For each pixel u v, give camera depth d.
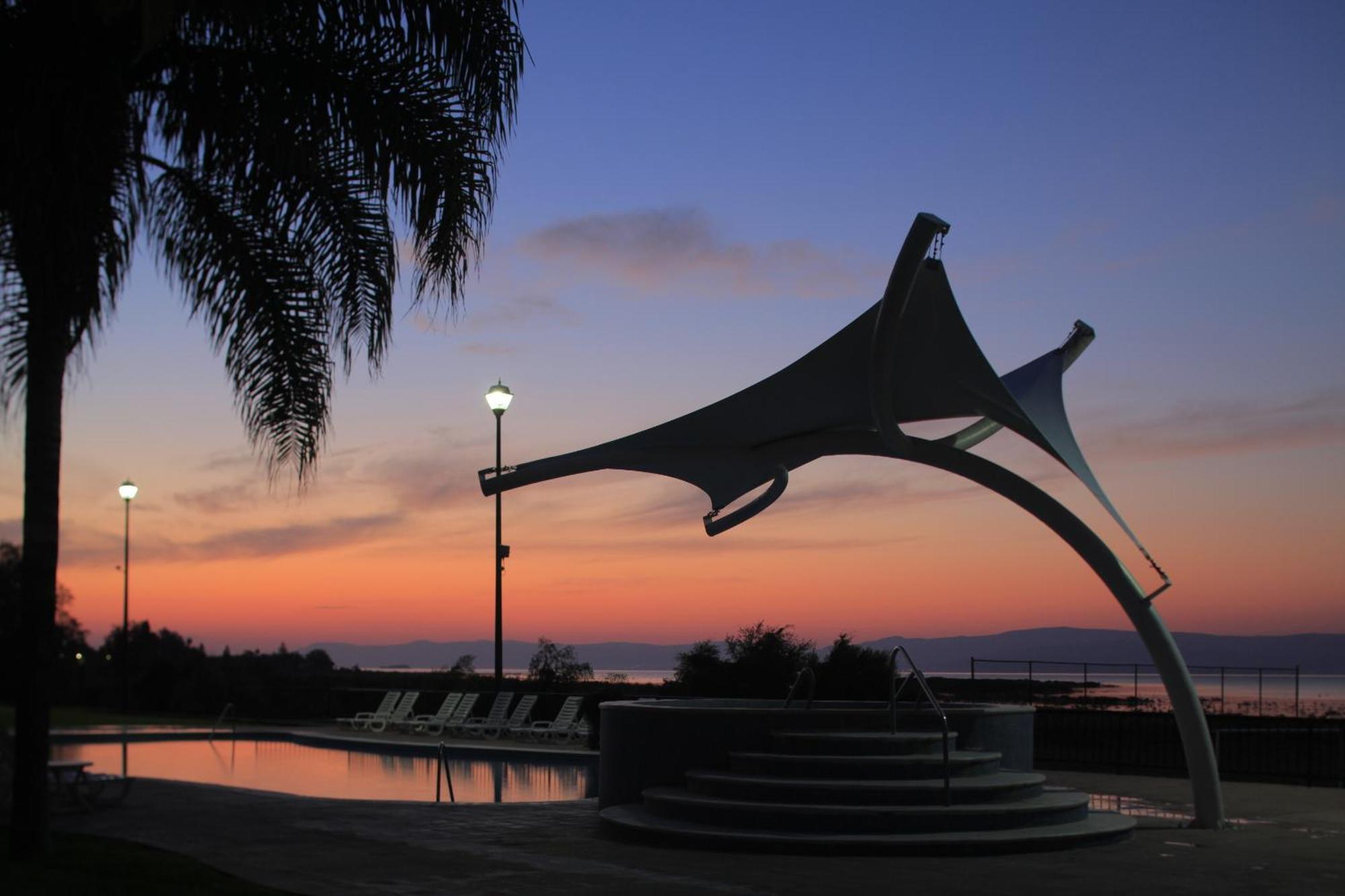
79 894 8.00
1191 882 9.07
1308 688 117.12
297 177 11.33
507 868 9.40
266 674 40.53
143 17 8.95
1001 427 15.09
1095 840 10.91
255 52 10.77
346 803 13.66
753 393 13.91
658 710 12.58
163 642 50.97
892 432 12.79
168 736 28.22
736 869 9.47
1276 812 13.63
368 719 30.58
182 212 11.50
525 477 15.27
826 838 10.33
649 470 15.45
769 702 16.05
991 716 12.84
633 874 9.16
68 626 44.81
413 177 10.98
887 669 22.41
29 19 9.53
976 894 8.48
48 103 9.14
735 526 15.59
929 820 10.73
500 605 23.17
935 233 10.48
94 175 9.36
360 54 11.00
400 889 8.50
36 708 9.69
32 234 9.35
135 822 11.92
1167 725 19.62
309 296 11.49
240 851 10.16
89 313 9.70
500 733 26.27
